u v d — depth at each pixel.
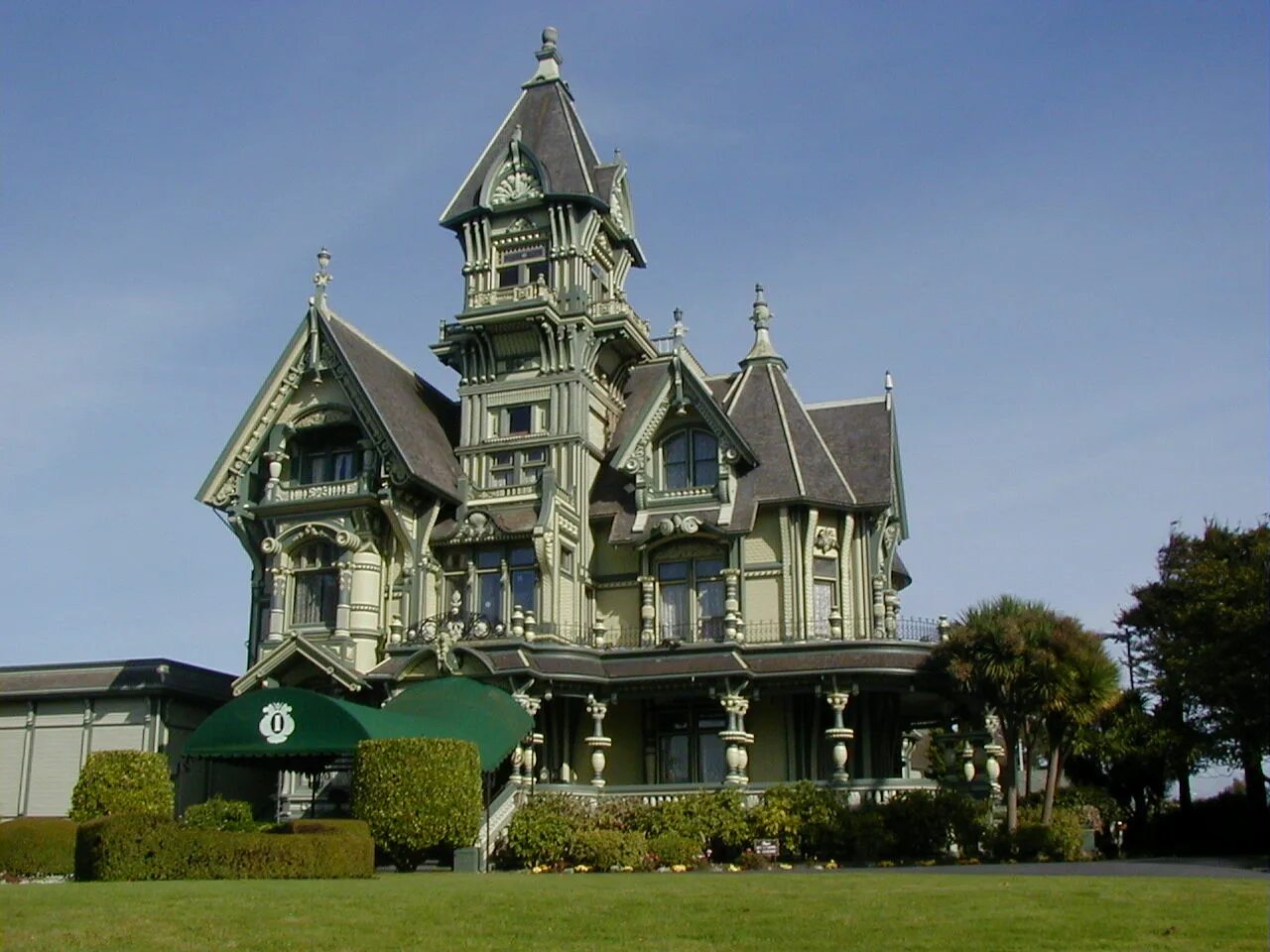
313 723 38.97
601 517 51.03
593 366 53.44
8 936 18.08
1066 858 37.50
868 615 48.94
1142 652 53.34
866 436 51.31
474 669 45.25
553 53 58.06
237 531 51.19
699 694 46.34
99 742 50.72
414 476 48.59
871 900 21.72
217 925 19.22
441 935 18.62
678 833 38.97
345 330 52.62
